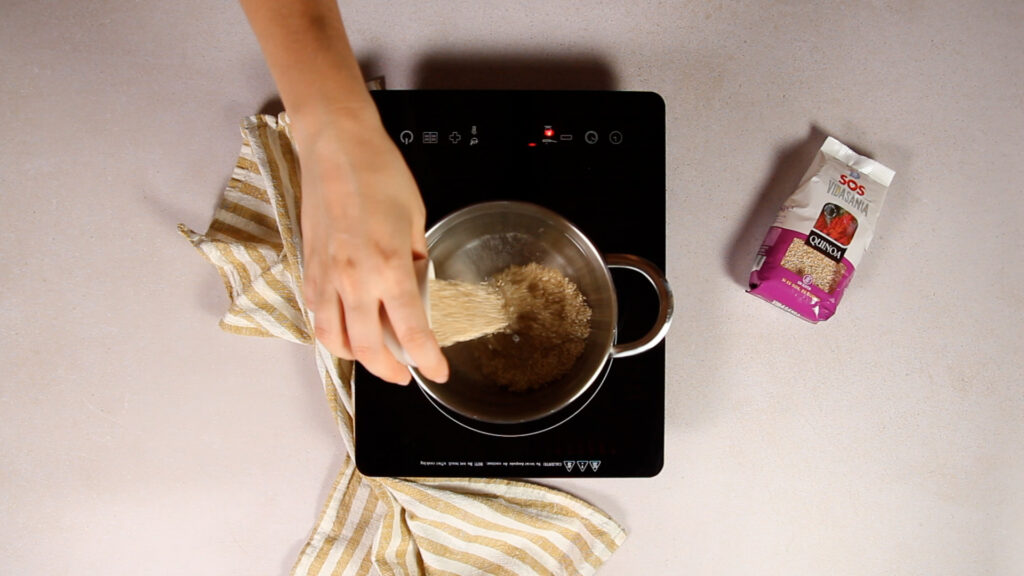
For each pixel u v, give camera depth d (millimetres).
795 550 826
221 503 821
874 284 820
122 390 813
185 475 819
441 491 792
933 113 822
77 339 811
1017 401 821
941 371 821
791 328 818
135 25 807
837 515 826
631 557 831
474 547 820
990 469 823
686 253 819
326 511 809
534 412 631
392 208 508
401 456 750
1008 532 826
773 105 820
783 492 824
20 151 805
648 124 763
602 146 763
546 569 824
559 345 656
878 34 820
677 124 818
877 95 821
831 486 824
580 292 671
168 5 808
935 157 822
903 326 820
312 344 794
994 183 822
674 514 828
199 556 822
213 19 811
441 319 600
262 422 820
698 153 819
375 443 750
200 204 815
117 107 809
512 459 752
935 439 822
